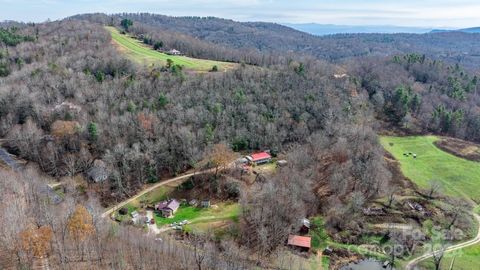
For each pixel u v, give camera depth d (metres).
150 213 85.50
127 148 99.00
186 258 63.44
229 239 74.81
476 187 103.31
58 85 123.81
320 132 112.31
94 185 92.88
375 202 90.62
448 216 86.88
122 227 72.94
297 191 83.38
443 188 100.75
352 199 85.75
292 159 97.94
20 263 53.25
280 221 77.00
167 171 100.50
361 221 82.94
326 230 79.88
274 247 73.06
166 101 115.94
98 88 123.38
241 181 94.25
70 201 75.06
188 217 83.94
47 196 77.88
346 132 110.31
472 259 72.75
